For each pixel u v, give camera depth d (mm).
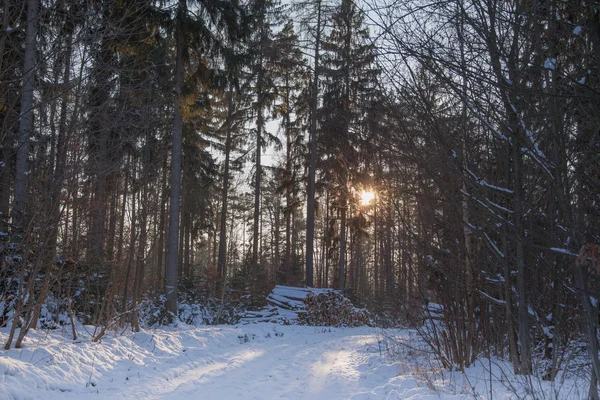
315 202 28953
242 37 16625
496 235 6340
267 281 28891
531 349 5590
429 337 7914
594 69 4203
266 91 26250
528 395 5078
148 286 15062
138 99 9711
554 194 4789
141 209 10539
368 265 25859
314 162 25094
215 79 15992
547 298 5949
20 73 8039
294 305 22062
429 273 7328
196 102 15258
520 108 4605
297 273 36469
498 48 4535
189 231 33188
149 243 12547
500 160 5750
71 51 7871
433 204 6660
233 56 15875
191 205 29422
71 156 7574
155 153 11102
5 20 6832
